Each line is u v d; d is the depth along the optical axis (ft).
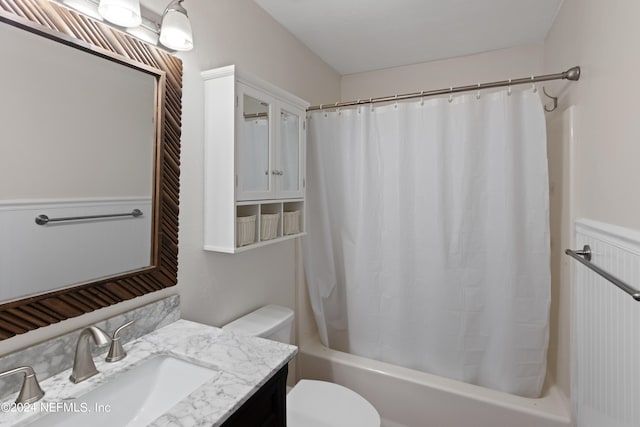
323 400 4.73
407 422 5.88
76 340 2.99
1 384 2.48
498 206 5.48
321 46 7.28
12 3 2.54
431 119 5.90
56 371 2.83
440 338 5.98
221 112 4.36
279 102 5.30
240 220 4.51
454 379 5.90
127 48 3.42
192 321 4.39
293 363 6.88
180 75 4.05
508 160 5.34
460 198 5.72
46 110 2.77
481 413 5.33
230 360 3.13
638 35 3.04
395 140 6.18
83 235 3.06
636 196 3.06
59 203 2.87
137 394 3.07
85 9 3.08
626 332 3.23
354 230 6.67
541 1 5.60
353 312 6.75
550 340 6.02
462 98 5.65
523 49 7.22
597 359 3.97
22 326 2.60
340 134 6.70
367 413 4.46
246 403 2.69
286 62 6.51
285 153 5.55
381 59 7.98
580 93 4.71
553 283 5.93
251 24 5.48
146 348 3.36
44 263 2.76
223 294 4.98
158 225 3.77
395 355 6.38
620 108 3.41
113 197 3.32
